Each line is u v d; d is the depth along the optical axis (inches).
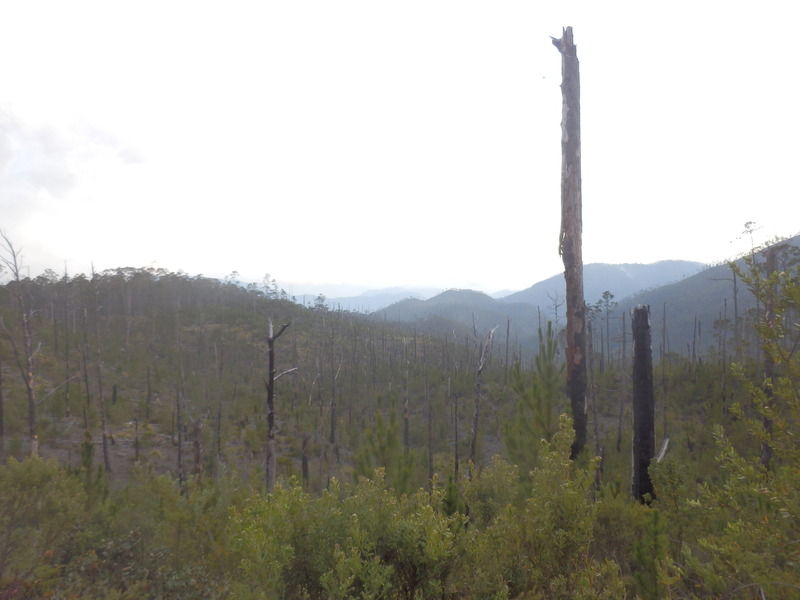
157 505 292.2
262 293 3196.4
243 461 827.4
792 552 110.5
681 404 943.7
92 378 1289.4
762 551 118.0
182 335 2073.1
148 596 216.2
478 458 770.8
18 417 861.8
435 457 858.8
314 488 619.8
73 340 1505.9
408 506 177.3
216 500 276.4
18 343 1117.1
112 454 912.3
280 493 149.2
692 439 691.4
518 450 306.2
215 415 1096.8
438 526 143.3
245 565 135.9
